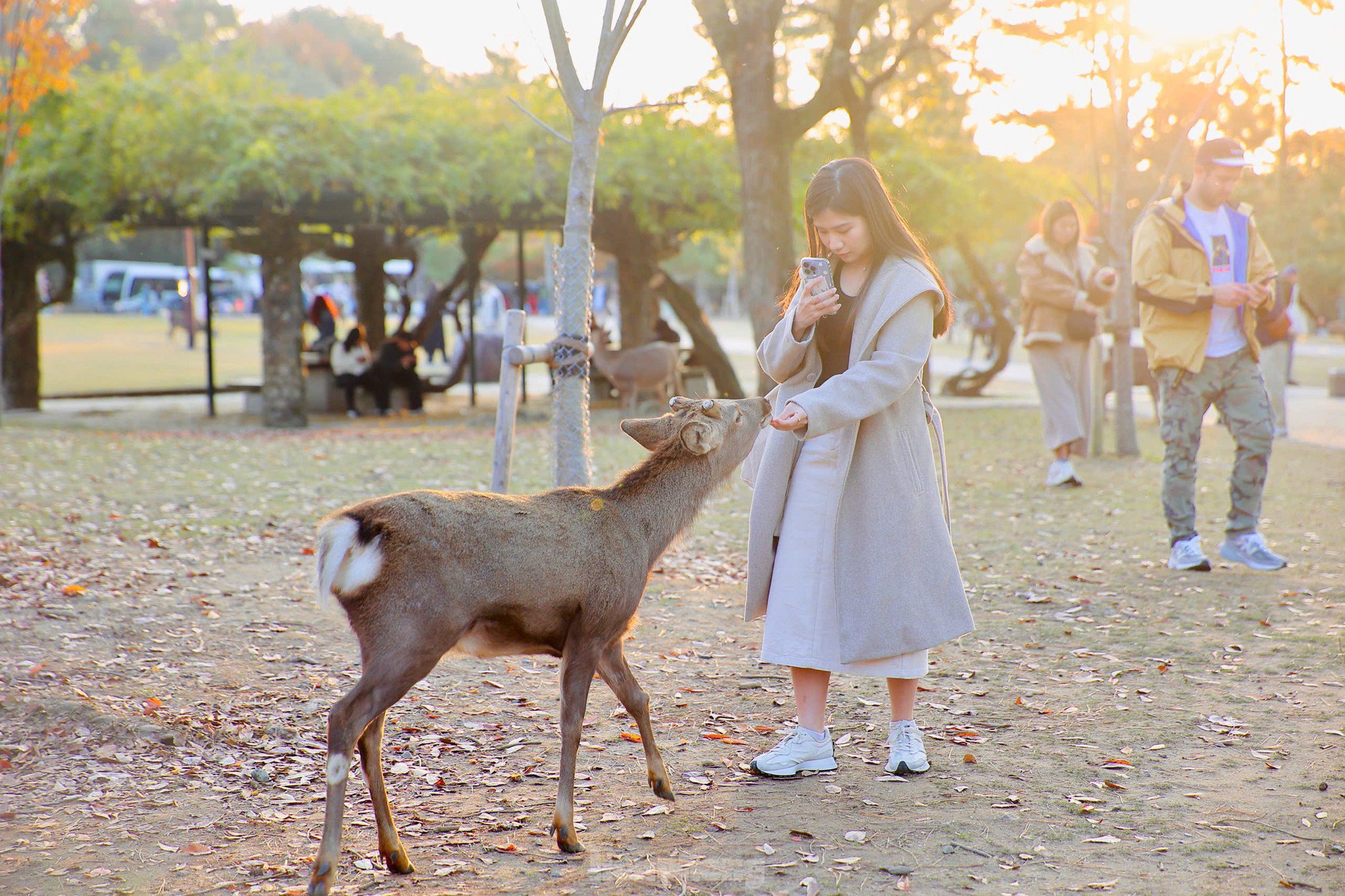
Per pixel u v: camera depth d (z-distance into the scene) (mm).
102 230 17719
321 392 18828
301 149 14156
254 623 5789
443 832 3473
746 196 13578
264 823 3578
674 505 3646
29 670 4836
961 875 3051
